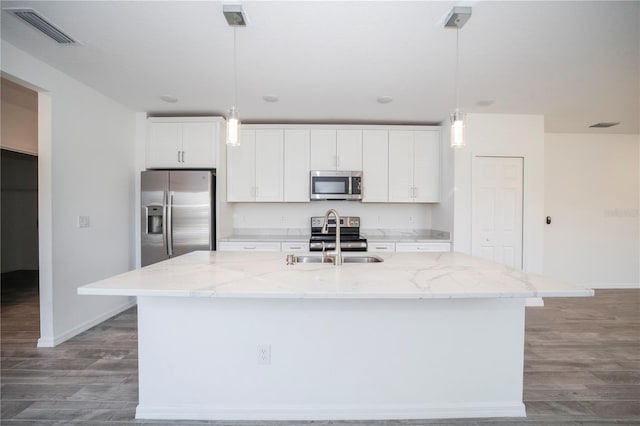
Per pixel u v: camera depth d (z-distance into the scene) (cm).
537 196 390
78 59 254
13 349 266
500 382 186
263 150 416
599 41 222
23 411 187
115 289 146
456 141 207
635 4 182
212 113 393
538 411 190
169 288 148
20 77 240
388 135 419
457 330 184
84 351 262
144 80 294
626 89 309
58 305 278
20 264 588
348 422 181
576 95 325
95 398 199
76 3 183
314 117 404
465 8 184
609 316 355
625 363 247
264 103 352
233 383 183
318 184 407
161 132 391
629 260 493
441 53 239
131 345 274
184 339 182
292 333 182
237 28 207
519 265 389
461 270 191
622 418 184
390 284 157
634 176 494
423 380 184
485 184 388
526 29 207
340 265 207
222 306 181
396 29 208
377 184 419
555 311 371
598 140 490
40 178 270
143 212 368
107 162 340
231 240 388
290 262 216
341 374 183
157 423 179
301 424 179
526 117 388
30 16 196
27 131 390
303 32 212
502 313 185
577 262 491
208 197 368
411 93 321
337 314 183
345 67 264
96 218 324
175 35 217
